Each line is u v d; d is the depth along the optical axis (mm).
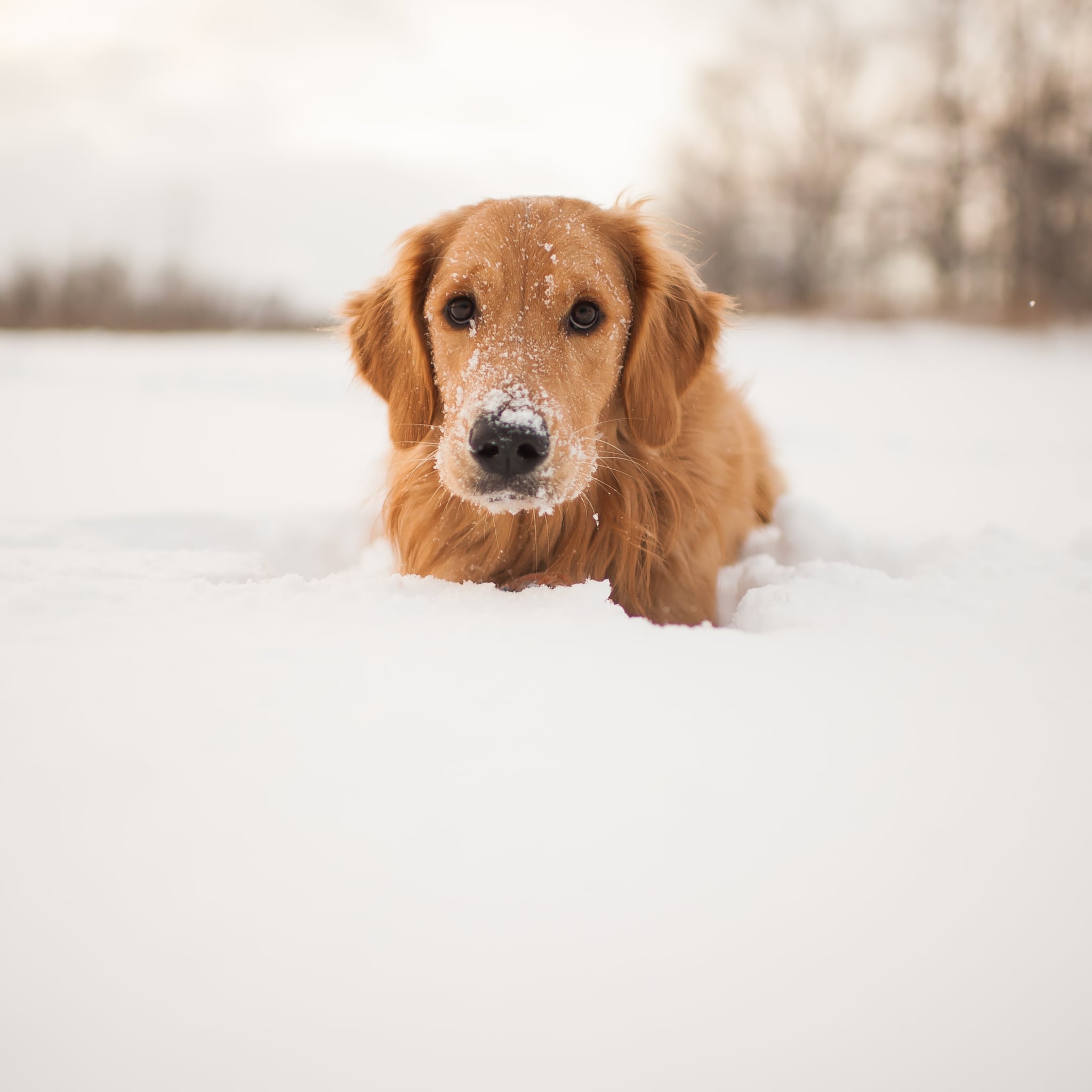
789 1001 1004
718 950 1070
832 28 29891
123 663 1778
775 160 31672
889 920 1130
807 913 1137
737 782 1424
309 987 995
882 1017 986
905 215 29391
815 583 2643
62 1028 930
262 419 9234
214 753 1440
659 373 3225
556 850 1234
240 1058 908
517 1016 972
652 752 1506
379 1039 937
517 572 3213
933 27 27219
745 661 1957
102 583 2357
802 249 31375
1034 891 1189
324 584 2473
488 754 1472
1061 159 25422
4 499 4656
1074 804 1391
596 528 3164
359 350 3535
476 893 1147
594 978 1024
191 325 26500
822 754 1528
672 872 1202
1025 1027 979
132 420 8789
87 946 1033
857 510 4891
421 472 3271
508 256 2895
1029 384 12867
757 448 4250
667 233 3543
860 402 11109
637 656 1953
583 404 2898
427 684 1730
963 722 1666
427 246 3252
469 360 2850
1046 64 25625
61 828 1234
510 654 1916
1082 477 6113
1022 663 1960
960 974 1046
